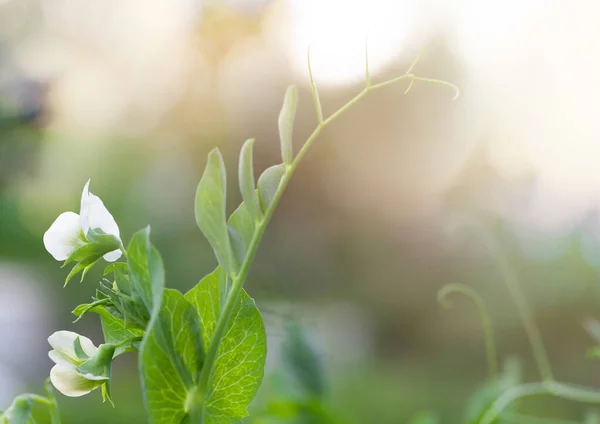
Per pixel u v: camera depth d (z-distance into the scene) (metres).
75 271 0.67
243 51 12.78
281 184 0.63
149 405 0.58
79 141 7.68
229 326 0.68
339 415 1.62
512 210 6.54
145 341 0.55
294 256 10.41
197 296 0.68
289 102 0.63
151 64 11.23
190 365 0.62
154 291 0.57
